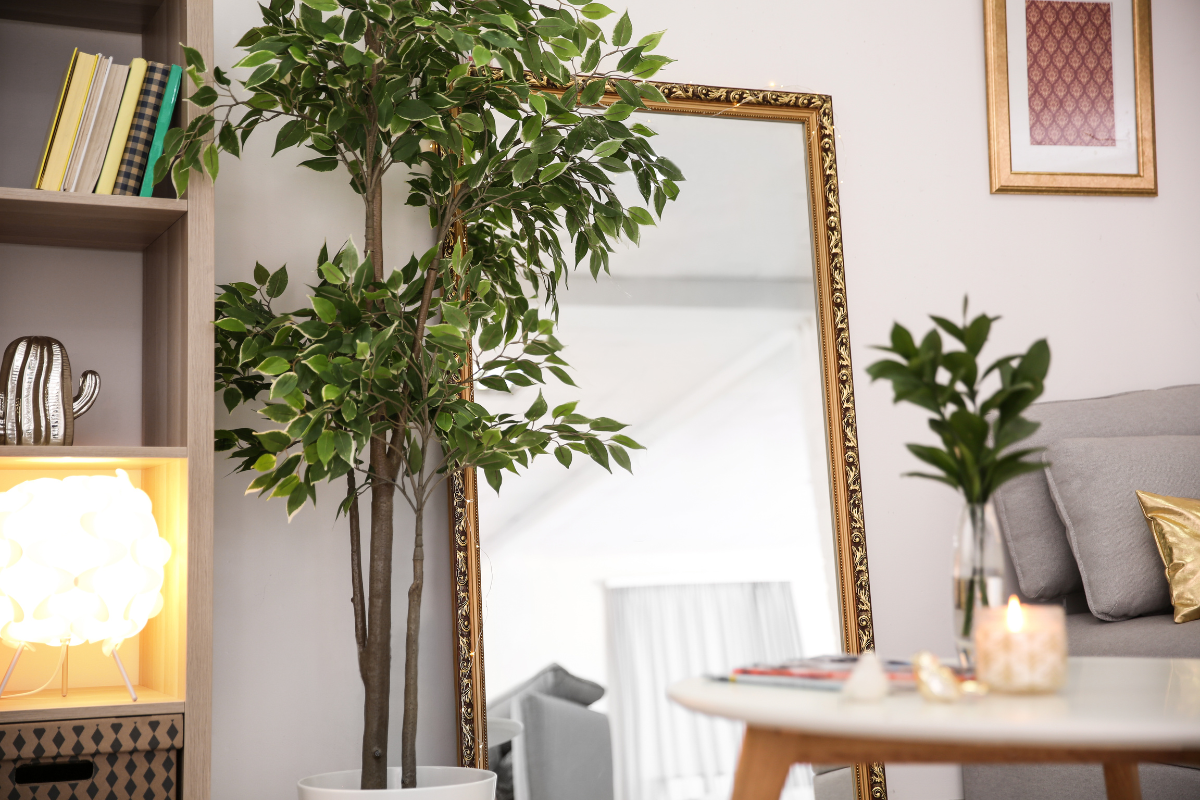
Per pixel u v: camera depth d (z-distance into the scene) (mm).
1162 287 2676
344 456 1519
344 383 1549
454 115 1771
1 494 1585
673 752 2121
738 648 2201
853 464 2314
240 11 2141
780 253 2377
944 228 2537
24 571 1522
